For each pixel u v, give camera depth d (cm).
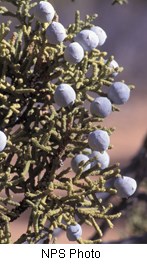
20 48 37
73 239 36
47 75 37
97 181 36
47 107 37
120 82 37
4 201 35
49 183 36
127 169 67
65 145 36
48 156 37
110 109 36
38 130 36
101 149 35
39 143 36
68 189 36
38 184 37
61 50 37
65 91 35
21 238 36
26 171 35
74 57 36
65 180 36
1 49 37
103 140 35
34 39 37
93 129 36
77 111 36
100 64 37
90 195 36
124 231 83
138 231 83
